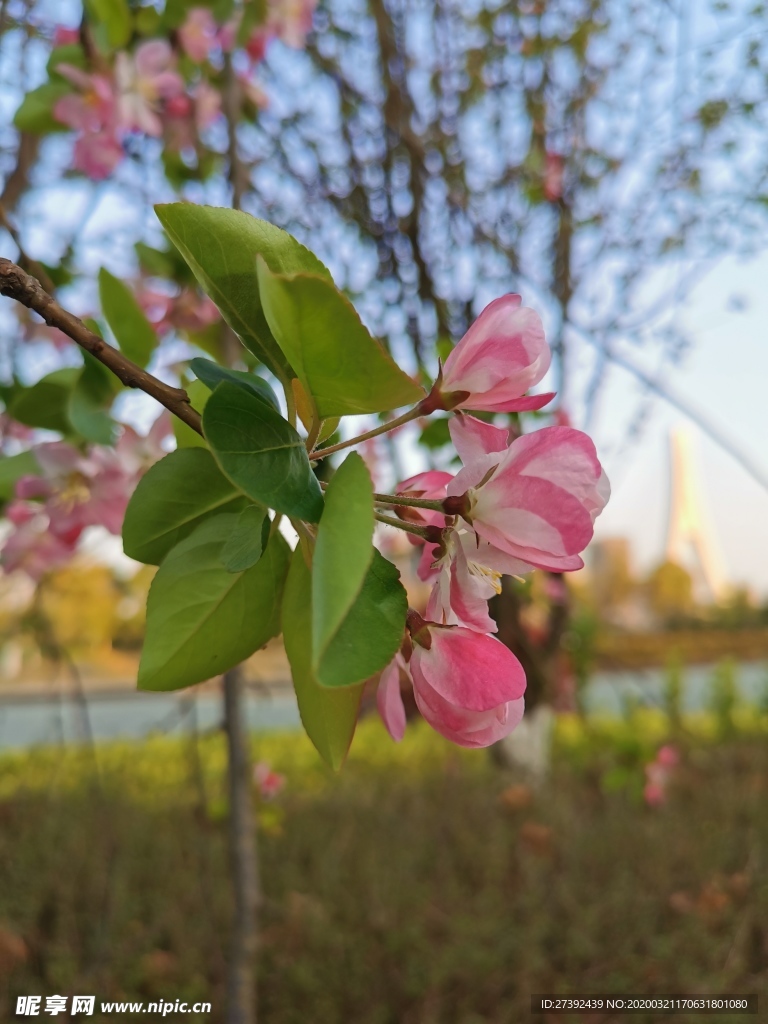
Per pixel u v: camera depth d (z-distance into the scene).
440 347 0.31
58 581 0.72
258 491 0.13
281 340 0.13
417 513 0.17
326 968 0.98
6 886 1.08
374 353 0.13
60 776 1.41
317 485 0.14
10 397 0.39
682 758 1.56
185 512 0.17
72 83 0.41
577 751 1.58
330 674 0.12
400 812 1.43
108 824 0.62
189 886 1.09
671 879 1.16
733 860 1.19
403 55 0.76
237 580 0.16
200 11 0.43
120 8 0.40
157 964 0.90
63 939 0.96
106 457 0.32
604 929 1.06
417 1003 0.93
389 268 0.65
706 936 1.01
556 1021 0.89
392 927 1.04
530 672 0.70
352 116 0.75
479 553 0.15
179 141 0.49
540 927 1.04
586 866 1.22
